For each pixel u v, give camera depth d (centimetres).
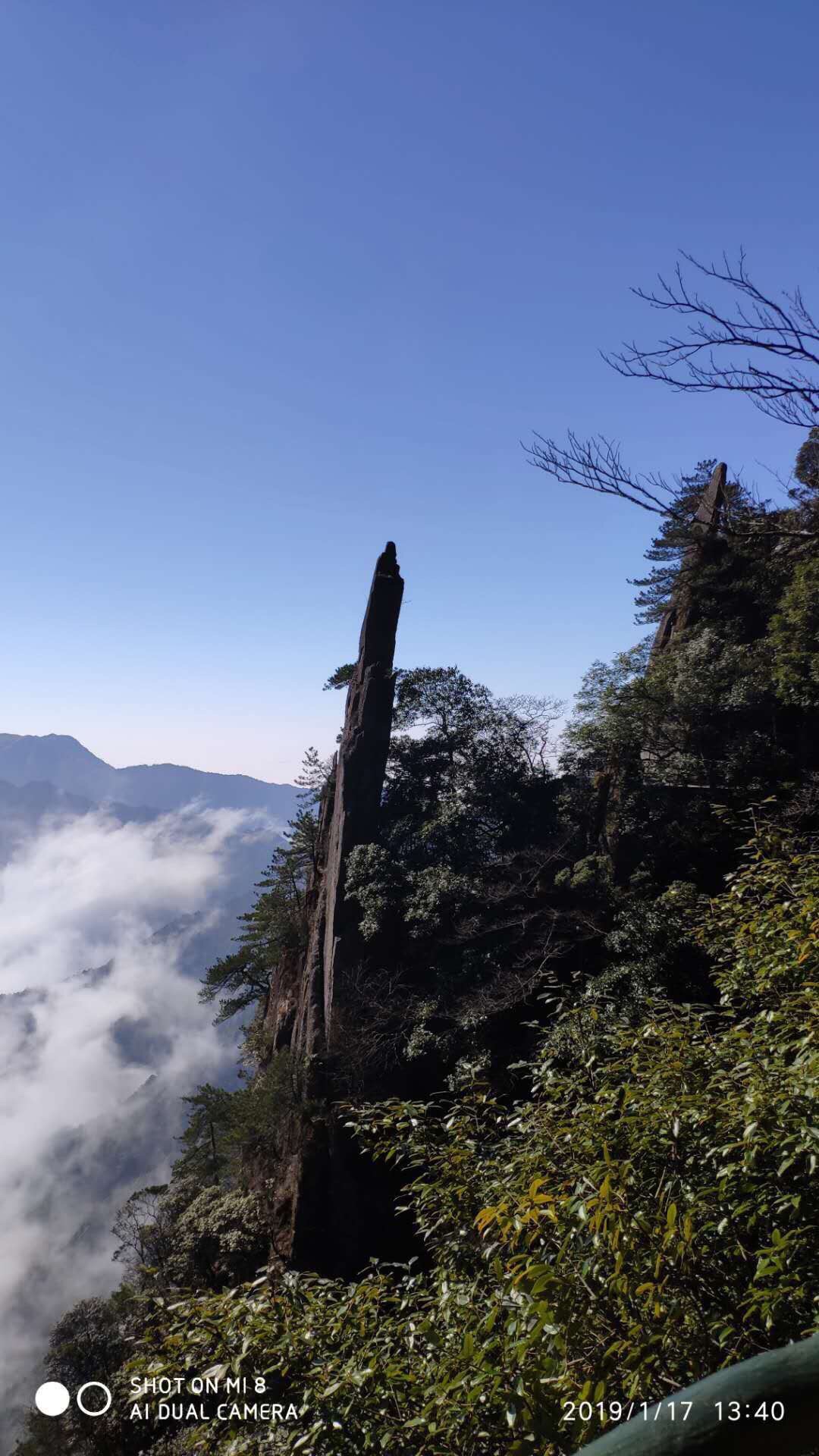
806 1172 574
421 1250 3878
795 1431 95
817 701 3978
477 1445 561
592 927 3703
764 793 3853
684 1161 625
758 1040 748
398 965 4475
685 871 3928
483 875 4459
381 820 5241
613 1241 491
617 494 626
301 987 5656
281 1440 604
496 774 5012
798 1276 522
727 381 572
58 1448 4181
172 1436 1402
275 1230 4153
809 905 929
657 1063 757
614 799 4447
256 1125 4534
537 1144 735
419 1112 839
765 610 5009
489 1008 3638
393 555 5969
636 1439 99
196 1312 655
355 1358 598
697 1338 520
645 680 4431
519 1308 518
